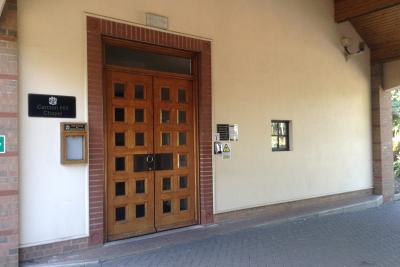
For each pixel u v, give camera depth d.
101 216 5.47
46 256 5.00
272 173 7.73
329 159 8.92
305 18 8.48
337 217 7.93
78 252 5.21
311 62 8.58
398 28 9.12
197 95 6.71
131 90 6.00
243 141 7.25
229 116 7.04
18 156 4.77
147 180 6.14
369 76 10.05
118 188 5.84
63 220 5.14
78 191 5.28
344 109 9.34
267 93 7.68
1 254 4.58
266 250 5.57
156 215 6.23
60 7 5.18
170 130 6.43
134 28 5.84
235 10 7.18
